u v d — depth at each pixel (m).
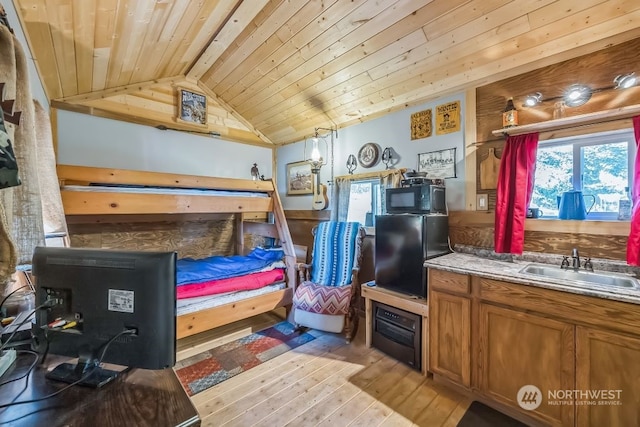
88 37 2.12
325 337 2.93
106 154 3.16
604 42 1.93
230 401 1.97
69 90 2.84
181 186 2.59
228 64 3.20
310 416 1.83
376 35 2.36
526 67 2.26
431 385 2.15
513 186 2.29
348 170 3.61
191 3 2.14
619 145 2.05
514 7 1.89
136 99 3.35
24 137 1.15
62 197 2.01
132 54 2.62
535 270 2.07
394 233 2.55
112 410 0.78
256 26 2.56
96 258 0.92
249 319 3.39
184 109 3.65
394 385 2.15
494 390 1.88
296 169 4.30
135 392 0.86
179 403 0.82
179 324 2.46
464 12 2.01
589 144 2.16
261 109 3.88
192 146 3.78
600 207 2.13
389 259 2.59
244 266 3.11
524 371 1.76
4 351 0.97
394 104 3.08
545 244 2.24
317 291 2.88
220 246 4.18
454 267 2.06
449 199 2.75
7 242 0.91
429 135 2.88
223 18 2.49
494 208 2.47
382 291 2.59
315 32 2.47
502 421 1.79
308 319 2.84
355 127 3.54
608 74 1.94
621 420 1.46
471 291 1.99
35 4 1.61
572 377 1.59
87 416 0.76
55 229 1.69
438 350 2.17
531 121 2.27
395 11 2.12
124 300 0.89
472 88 2.58
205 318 2.61
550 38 2.02
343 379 2.22
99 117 3.12
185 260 3.38
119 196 2.25
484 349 1.92
